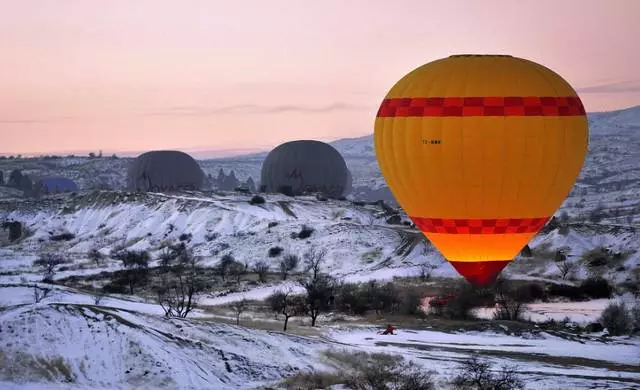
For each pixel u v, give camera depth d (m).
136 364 53.97
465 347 68.69
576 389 53.00
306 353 60.31
